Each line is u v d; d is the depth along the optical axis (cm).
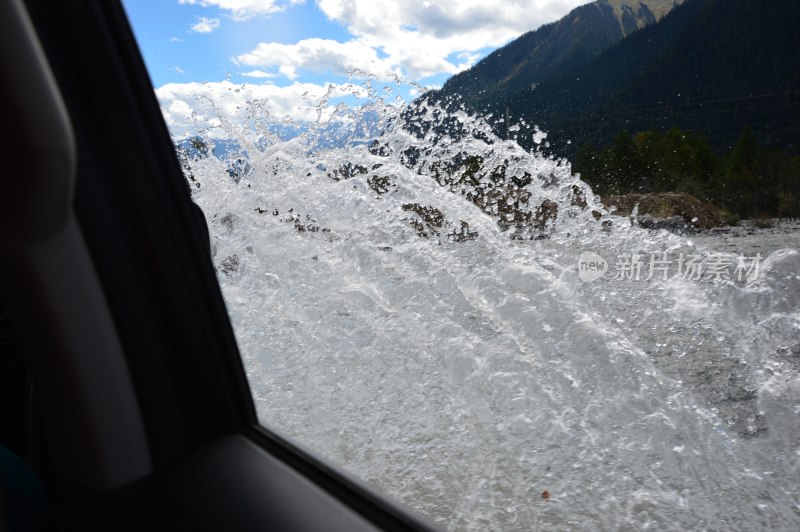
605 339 251
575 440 191
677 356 229
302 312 317
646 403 204
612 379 224
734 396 199
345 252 368
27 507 128
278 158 410
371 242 377
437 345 269
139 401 132
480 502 169
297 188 403
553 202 338
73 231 107
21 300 102
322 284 342
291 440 143
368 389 242
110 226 128
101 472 119
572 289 298
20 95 64
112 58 132
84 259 110
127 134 135
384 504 119
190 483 130
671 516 150
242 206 409
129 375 123
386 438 208
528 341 263
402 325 292
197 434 144
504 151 348
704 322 252
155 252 138
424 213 377
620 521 149
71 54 128
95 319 113
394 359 261
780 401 192
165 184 141
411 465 191
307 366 267
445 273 333
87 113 130
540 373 237
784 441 173
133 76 136
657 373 221
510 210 355
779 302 246
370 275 342
